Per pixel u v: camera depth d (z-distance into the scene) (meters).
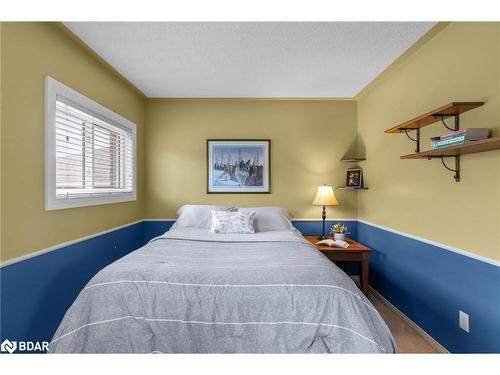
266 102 3.61
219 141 3.59
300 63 2.54
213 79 2.92
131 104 3.19
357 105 3.62
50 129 1.88
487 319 1.65
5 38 1.57
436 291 2.10
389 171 2.83
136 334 1.48
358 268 3.56
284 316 1.51
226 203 3.61
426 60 2.22
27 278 1.70
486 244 1.67
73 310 1.52
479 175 1.71
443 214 2.03
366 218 3.38
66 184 2.14
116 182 2.94
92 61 2.41
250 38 2.12
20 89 1.66
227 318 1.51
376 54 2.38
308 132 3.62
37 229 1.79
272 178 3.62
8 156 1.58
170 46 2.23
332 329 1.48
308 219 3.62
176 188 3.60
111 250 2.74
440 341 2.06
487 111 1.65
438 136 2.01
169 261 1.87
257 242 2.47
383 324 1.54
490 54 1.63
